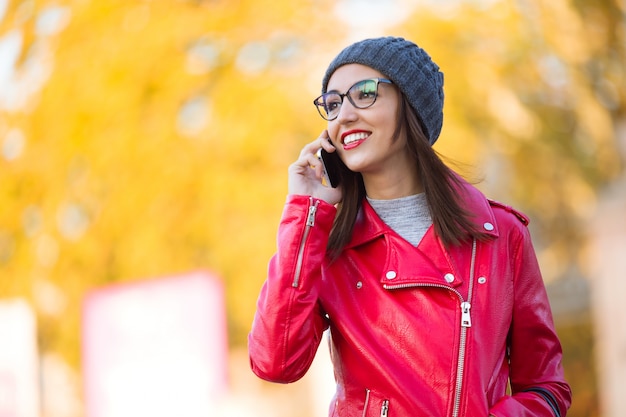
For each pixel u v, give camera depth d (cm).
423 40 779
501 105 775
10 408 873
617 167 859
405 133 270
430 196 264
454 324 252
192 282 783
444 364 249
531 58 805
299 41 798
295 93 762
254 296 758
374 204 276
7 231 863
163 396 804
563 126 816
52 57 848
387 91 266
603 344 956
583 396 982
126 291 809
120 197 794
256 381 834
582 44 835
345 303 264
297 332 256
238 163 768
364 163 264
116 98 798
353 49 269
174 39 805
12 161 861
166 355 800
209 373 787
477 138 751
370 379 255
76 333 840
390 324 255
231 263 757
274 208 753
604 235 898
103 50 827
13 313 870
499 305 260
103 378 823
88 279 830
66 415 891
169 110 790
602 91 870
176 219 783
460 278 258
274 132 749
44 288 868
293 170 275
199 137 777
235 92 768
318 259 261
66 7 851
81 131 807
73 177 830
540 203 816
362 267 266
